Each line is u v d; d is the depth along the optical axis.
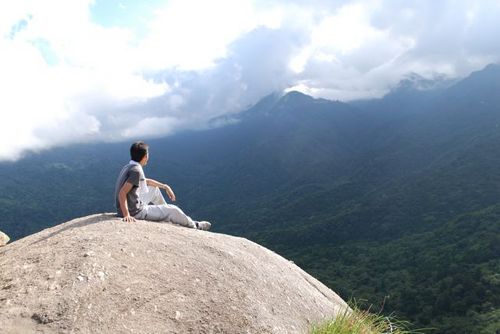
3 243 7.37
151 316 4.60
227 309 4.98
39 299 4.48
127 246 5.53
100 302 4.56
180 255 5.67
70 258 5.13
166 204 7.31
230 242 6.78
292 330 5.19
